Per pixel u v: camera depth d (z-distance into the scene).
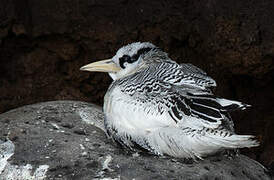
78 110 11.65
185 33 13.67
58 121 11.03
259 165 10.86
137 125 9.35
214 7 12.80
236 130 14.20
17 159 9.73
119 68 10.66
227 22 12.66
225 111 9.27
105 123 10.19
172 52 13.98
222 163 9.93
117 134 9.84
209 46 13.13
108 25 13.84
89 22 13.84
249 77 13.56
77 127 10.91
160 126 9.24
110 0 13.66
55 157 9.67
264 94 13.84
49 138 10.23
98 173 9.25
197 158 9.76
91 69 10.71
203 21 13.16
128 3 13.68
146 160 9.59
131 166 9.39
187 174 9.28
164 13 13.62
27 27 13.87
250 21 12.47
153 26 13.77
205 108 9.11
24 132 10.44
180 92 9.32
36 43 14.18
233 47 12.74
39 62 14.33
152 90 9.37
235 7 12.58
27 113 11.37
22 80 14.36
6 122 10.94
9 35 13.87
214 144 9.20
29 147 9.98
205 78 9.85
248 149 14.09
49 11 13.81
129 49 10.51
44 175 9.35
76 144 10.05
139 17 13.72
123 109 9.47
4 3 13.45
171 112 9.10
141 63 10.43
